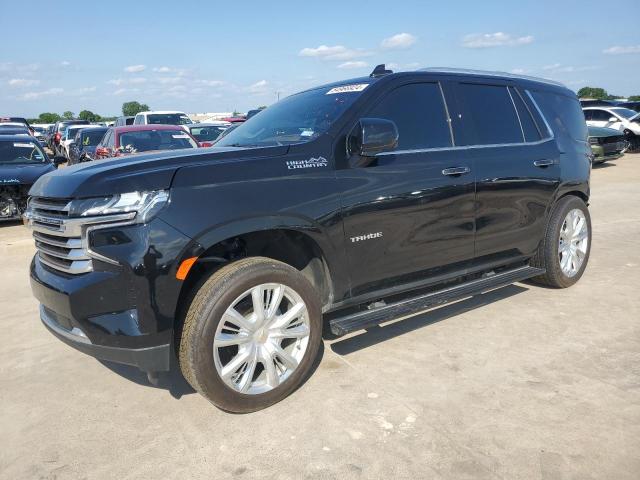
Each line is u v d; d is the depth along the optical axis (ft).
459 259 13.69
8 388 11.59
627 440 8.93
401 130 12.50
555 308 15.24
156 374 9.96
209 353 9.41
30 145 34.76
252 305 10.16
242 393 9.91
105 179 9.14
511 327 13.93
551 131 16.16
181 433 9.65
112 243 8.95
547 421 9.54
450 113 13.57
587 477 8.07
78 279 9.18
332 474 8.36
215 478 8.40
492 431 9.30
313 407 10.30
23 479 8.54
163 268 9.00
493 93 14.97
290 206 10.28
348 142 11.40
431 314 15.02
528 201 15.07
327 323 14.07
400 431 9.40
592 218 28.53
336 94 12.84
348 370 11.76
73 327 9.59
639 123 65.82
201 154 10.17
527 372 11.42
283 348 10.77
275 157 10.50
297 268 11.71
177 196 9.22
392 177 11.83
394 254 12.14
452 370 11.62
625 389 10.59
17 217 30.66
